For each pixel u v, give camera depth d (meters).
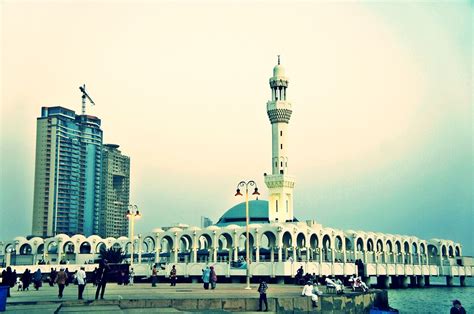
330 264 131.88
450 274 190.00
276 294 64.62
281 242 127.38
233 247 134.75
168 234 145.00
